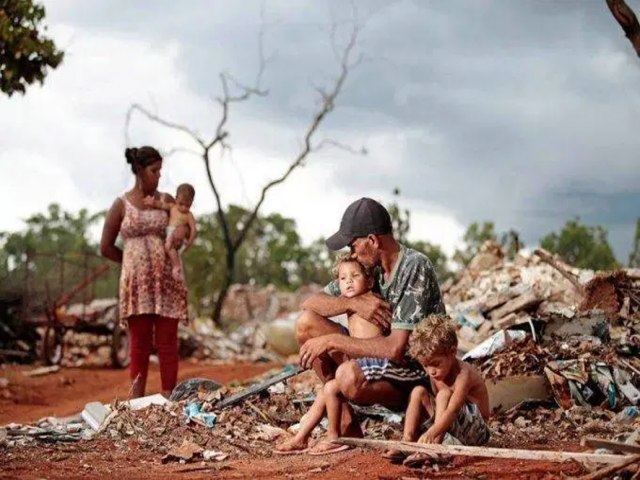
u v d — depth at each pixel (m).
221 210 29.03
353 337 7.11
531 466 6.31
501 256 16.00
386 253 7.22
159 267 10.55
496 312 12.26
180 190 10.77
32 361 20.44
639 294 11.65
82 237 43.31
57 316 19.88
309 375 12.42
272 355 23.00
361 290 7.23
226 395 8.96
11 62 14.41
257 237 53.44
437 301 7.20
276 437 8.00
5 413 13.34
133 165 10.80
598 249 32.69
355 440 6.81
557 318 10.35
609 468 5.73
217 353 23.14
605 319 10.48
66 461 7.08
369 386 6.99
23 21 14.59
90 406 8.86
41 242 40.25
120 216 10.70
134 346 10.53
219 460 7.20
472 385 6.71
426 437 6.52
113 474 6.55
